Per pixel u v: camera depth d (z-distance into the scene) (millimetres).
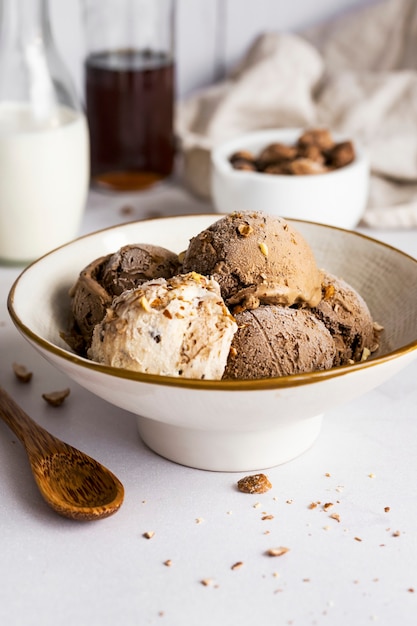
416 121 827
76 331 545
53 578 464
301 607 452
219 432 502
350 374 465
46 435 521
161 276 546
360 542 481
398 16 910
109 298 530
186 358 478
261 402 463
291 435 516
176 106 856
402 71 914
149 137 788
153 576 465
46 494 487
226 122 823
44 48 685
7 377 584
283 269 518
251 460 514
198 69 931
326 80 874
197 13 899
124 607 452
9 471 517
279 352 501
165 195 808
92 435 541
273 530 486
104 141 787
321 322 526
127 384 462
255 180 697
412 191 784
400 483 512
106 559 472
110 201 797
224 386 455
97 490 498
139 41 771
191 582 462
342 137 765
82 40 853
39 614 449
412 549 478
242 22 922
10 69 680
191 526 488
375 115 831
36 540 481
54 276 550
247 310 510
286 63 853
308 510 496
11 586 461
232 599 455
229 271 516
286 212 700
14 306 511
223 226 527
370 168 784
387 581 463
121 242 577
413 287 547
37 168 673
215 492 506
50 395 564
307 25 949
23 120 681
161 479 512
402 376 590
